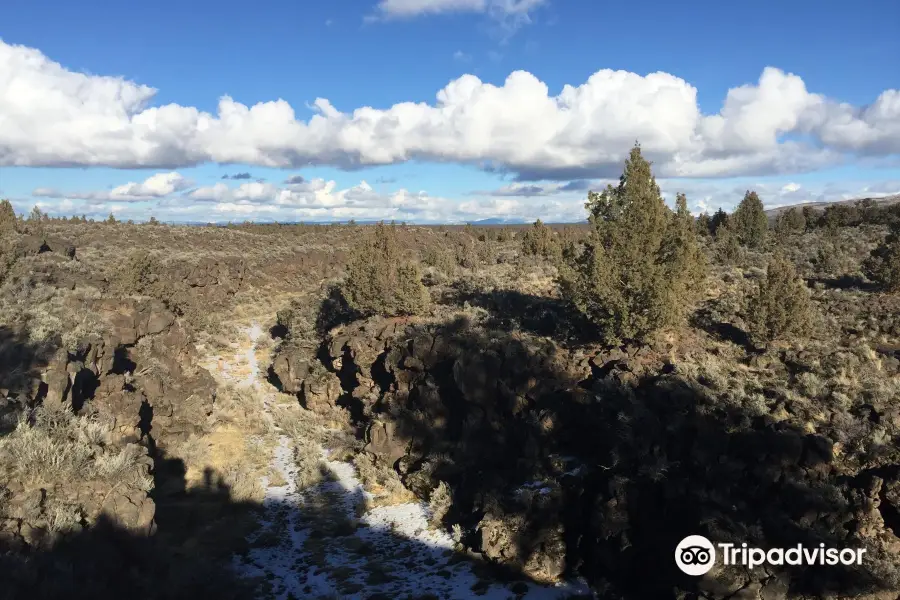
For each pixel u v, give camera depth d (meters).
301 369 34.25
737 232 44.97
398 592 15.42
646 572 14.02
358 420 28.59
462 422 22.16
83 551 12.35
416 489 21.48
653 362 19.33
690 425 15.41
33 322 21.22
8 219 43.09
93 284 34.62
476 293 32.84
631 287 19.92
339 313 40.03
